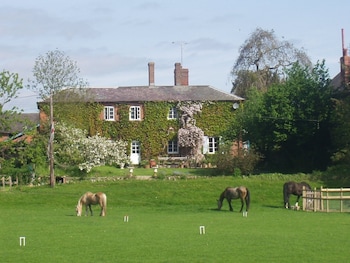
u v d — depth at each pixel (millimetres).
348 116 61500
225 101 81438
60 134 69250
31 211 47219
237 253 24297
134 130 81375
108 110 81375
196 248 25578
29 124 67125
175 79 87250
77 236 29781
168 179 61719
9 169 65000
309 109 67062
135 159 81562
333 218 38906
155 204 52125
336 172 60875
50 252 24984
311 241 27500
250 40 93812
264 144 68562
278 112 67312
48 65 75438
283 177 60344
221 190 56281
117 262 22672
